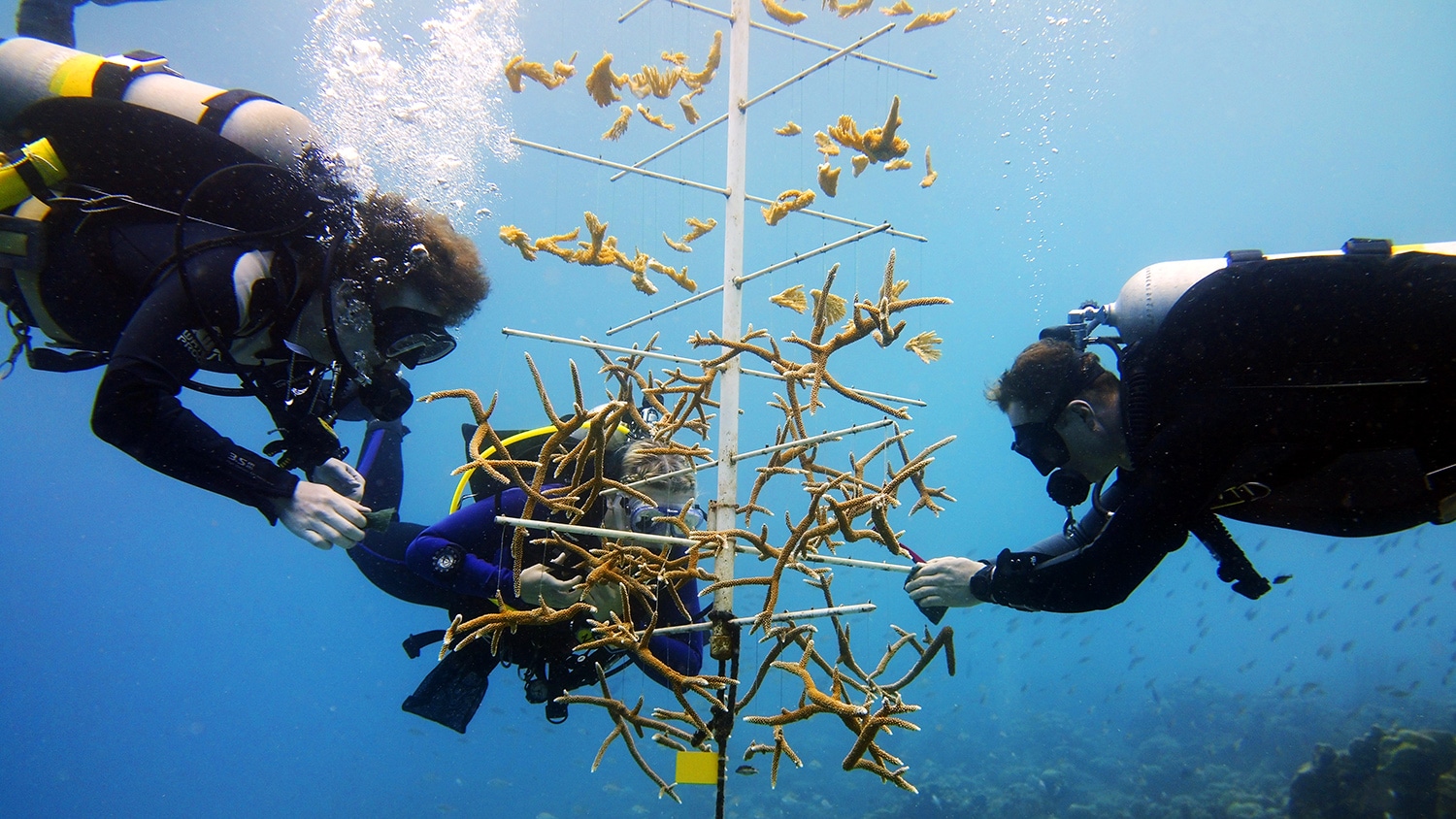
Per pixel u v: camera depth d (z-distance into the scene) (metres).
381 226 1.99
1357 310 1.79
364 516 1.81
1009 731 20.09
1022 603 2.05
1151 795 13.38
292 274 1.95
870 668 22.31
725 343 2.04
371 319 2.06
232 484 1.75
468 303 2.15
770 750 2.02
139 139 1.91
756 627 1.93
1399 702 17.30
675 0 2.41
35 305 2.03
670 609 2.88
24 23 2.76
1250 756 14.66
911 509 2.30
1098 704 22.86
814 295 2.09
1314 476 2.12
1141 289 2.10
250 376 1.94
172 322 1.75
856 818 13.83
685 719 2.07
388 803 21.59
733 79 2.38
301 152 2.01
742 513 2.25
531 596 2.41
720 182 22.25
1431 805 7.50
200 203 1.89
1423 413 1.79
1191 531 2.09
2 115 2.03
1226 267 1.96
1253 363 1.82
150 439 1.68
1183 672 28.45
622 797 16.84
